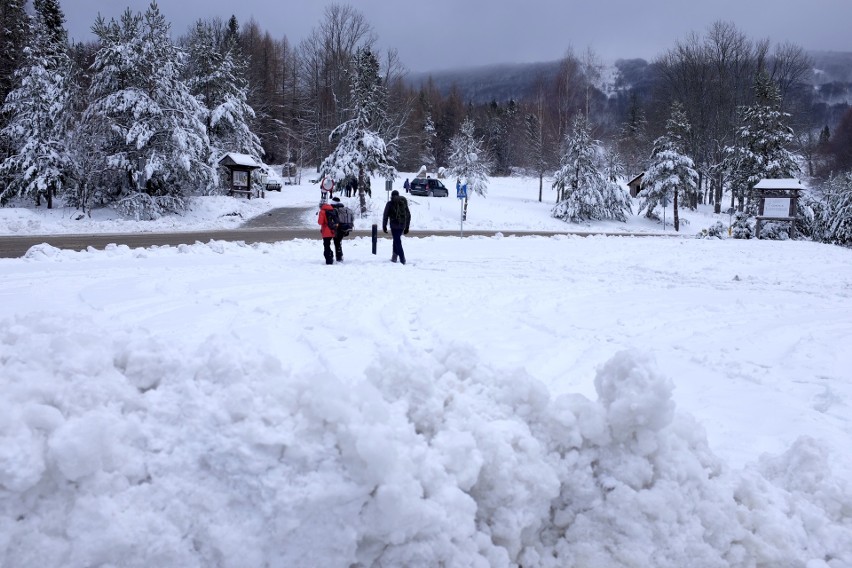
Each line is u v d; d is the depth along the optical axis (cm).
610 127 7819
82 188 2914
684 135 5269
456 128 8819
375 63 3778
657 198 4453
